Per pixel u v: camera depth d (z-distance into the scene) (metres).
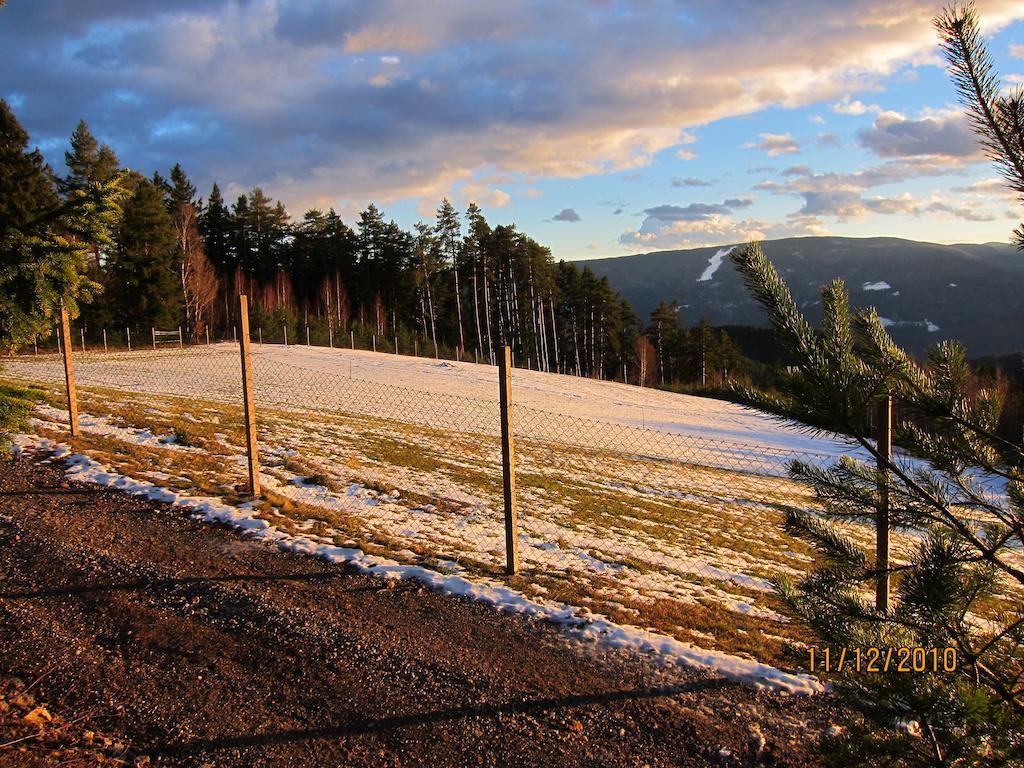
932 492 1.98
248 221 72.31
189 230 52.34
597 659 4.75
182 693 4.07
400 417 21.42
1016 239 1.60
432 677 4.39
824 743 2.17
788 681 4.52
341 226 75.75
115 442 10.19
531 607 5.55
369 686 4.24
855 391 1.87
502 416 6.31
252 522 7.14
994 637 1.99
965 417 1.88
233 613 5.14
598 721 3.98
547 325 78.12
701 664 4.73
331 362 39.28
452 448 16.02
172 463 9.43
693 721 4.02
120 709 3.87
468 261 65.62
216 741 3.64
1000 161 1.66
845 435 1.98
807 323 1.96
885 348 1.92
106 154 48.00
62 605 5.10
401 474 11.96
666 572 8.00
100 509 7.27
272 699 4.06
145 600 5.27
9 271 3.88
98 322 40.81
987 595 1.98
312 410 20.14
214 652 4.56
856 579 2.19
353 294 73.94
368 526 7.79
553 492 12.76
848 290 2.03
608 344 75.31
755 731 3.93
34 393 4.32
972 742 1.83
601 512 11.68
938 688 1.89
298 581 5.79
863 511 2.08
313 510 8.00
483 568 6.50
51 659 4.33
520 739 3.78
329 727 3.81
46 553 6.01
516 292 67.06
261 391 23.80
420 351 61.91
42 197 4.37
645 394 42.97
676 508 13.31
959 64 1.66
